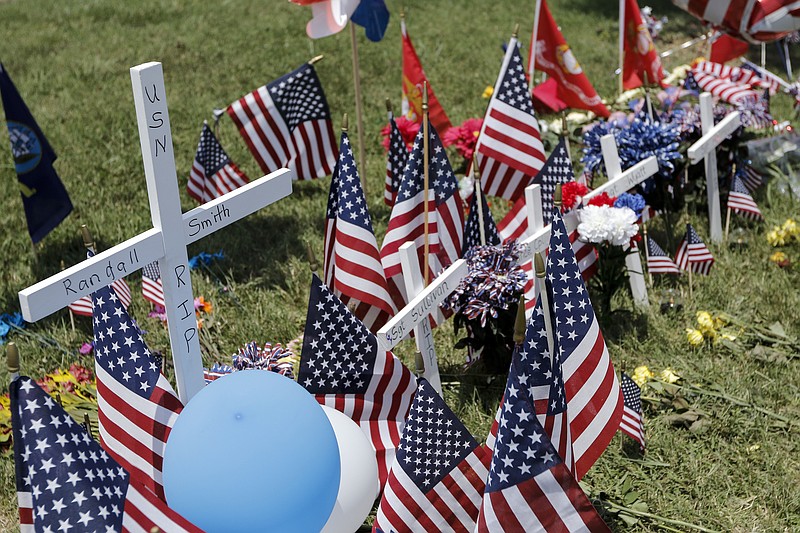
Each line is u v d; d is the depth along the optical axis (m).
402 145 5.62
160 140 3.50
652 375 5.09
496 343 4.95
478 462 3.60
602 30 12.33
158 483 3.70
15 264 6.75
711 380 5.08
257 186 3.91
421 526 3.61
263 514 3.15
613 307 5.77
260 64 11.30
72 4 14.16
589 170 6.49
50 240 7.09
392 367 4.17
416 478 3.56
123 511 3.10
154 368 3.79
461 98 9.90
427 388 3.48
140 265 3.58
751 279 6.04
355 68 6.73
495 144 5.70
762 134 8.29
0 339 5.70
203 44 12.12
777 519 4.15
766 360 5.23
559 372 3.44
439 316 4.92
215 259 6.57
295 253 6.74
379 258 4.61
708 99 6.24
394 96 10.14
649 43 8.83
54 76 11.14
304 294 6.19
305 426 3.28
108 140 9.16
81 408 4.88
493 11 13.16
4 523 4.35
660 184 6.46
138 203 7.77
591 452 3.74
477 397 5.01
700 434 4.68
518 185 5.76
